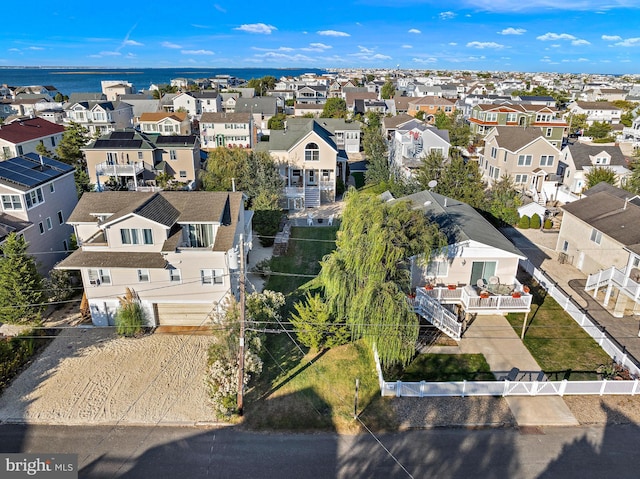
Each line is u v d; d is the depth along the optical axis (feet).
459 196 130.41
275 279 101.81
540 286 97.45
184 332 82.99
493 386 64.44
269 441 57.82
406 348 68.13
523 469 53.21
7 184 94.43
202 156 194.80
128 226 79.56
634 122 296.71
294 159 156.15
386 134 242.78
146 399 65.46
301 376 70.18
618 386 64.49
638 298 78.69
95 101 277.03
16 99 357.00
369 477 52.31
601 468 53.31
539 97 337.31
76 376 70.28
